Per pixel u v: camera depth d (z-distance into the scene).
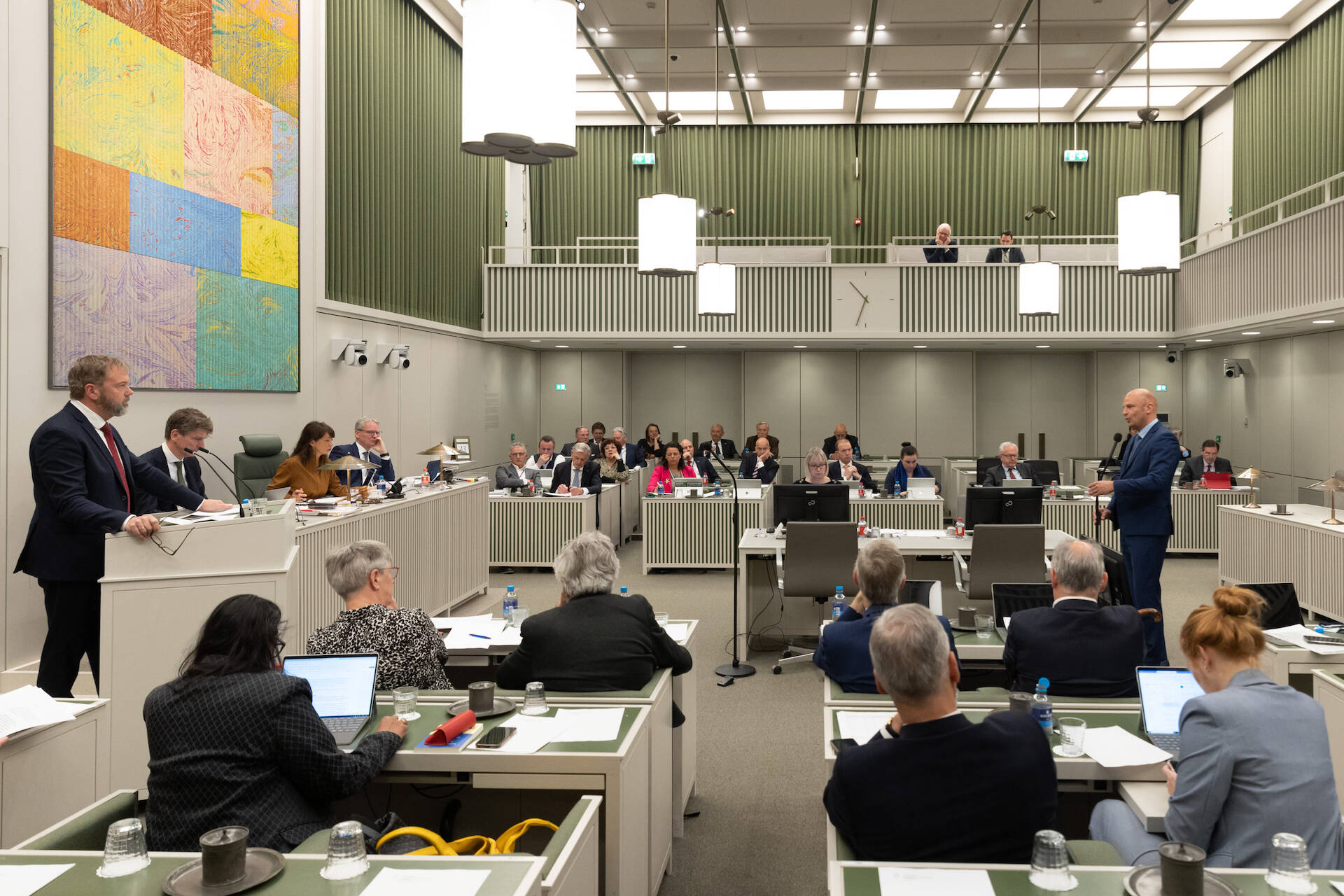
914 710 1.96
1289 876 1.68
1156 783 2.39
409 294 10.02
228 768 2.10
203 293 6.30
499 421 12.99
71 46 5.09
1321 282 8.47
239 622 2.25
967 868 1.79
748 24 10.95
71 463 3.70
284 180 7.32
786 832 3.63
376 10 9.23
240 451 6.80
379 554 3.16
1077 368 14.51
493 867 1.71
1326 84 10.42
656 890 3.00
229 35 6.57
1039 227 14.16
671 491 9.62
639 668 3.05
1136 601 5.04
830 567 5.77
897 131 14.35
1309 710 2.04
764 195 14.48
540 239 14.70
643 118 14.17
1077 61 11.83
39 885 1.66
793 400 14.48
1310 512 7.74
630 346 13.81
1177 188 14.09
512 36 3.43
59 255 5.02
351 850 1.69
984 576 5.63
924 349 14.09
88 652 3.90
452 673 4.09
